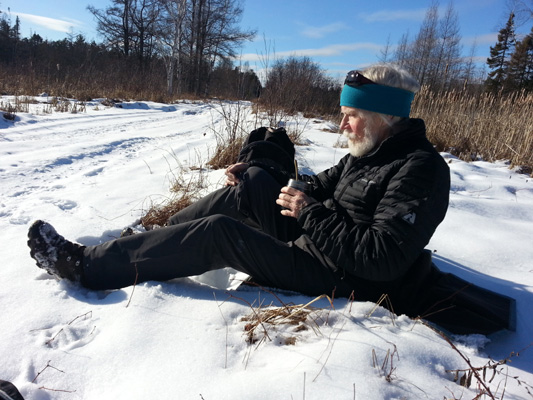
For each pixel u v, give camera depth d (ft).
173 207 10.28
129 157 18.63
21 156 16.70
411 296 5.97
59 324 5.36
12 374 4.42
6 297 5.86
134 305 5.70
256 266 6.13
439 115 25.54
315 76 45.24
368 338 5.08
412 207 5.32
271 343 5.10
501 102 25.45
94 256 6.13
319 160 17.43
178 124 35.32
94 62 78.69
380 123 6.07
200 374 4.43
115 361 4.64
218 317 5.58
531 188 16.17
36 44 120.57
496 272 8.29
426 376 4.57
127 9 108.58
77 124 28.89
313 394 4.07
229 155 16.90
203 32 103.71
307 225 5.82
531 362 5.23
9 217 9.48
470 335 5.55
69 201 11.07
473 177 17.30
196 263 6.09
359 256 5.41
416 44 87.51
